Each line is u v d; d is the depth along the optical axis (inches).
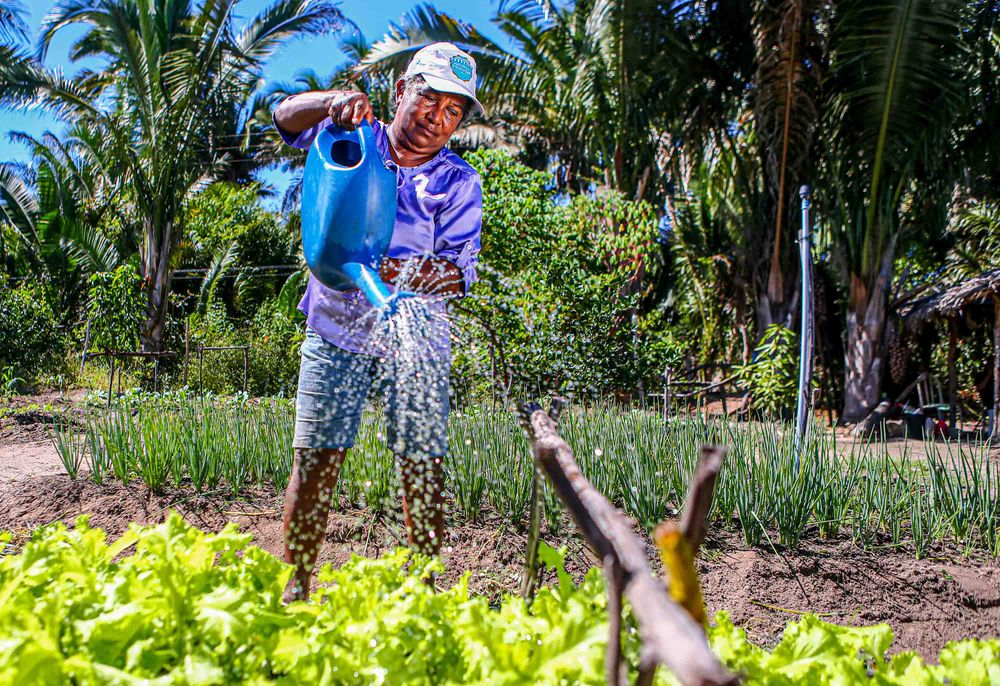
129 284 492.4
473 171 95.7
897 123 408.5
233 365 498.9
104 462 183.0
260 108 747.4
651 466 151.2
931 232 495.5
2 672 40.9
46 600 47.0
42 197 607.2
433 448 87.8
